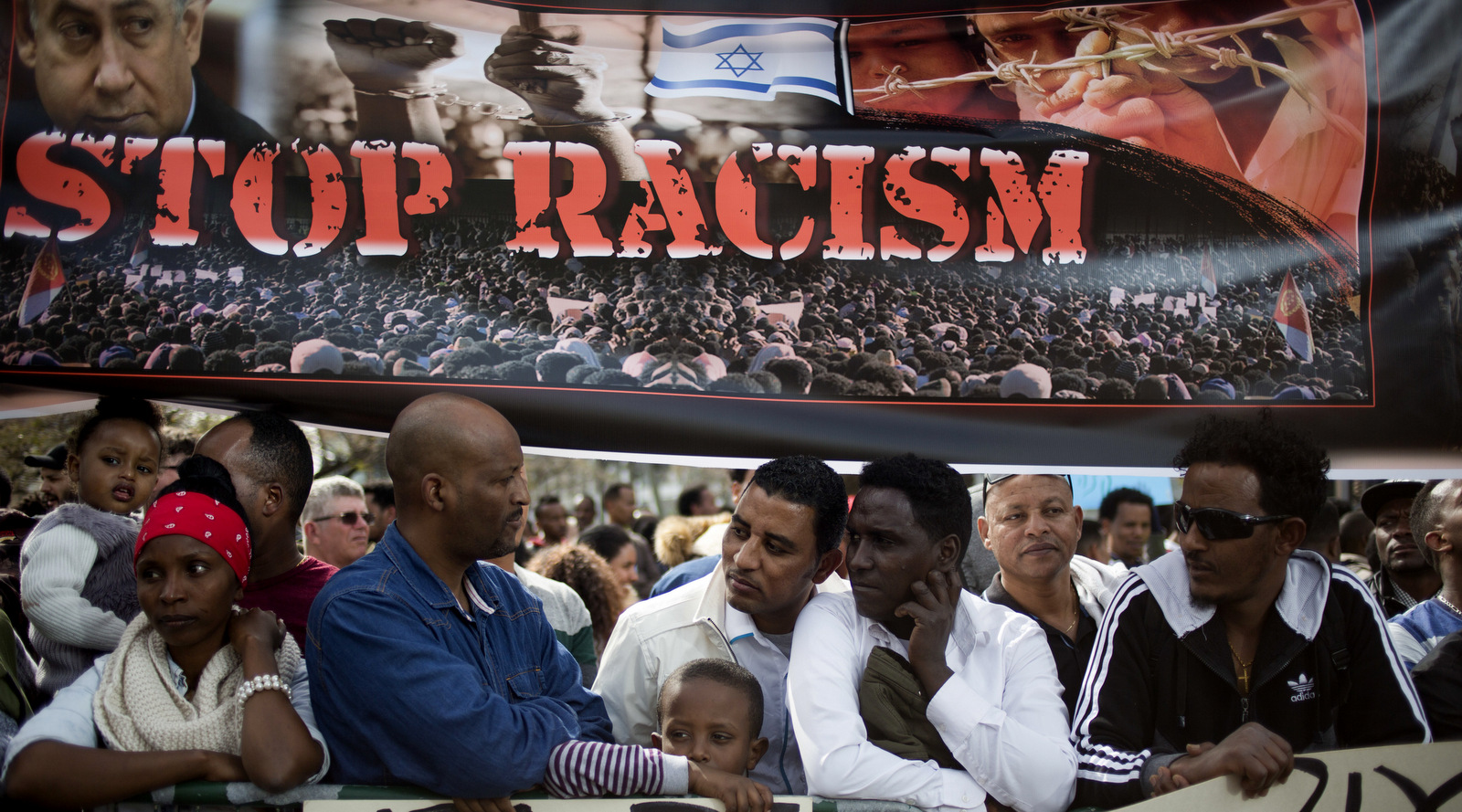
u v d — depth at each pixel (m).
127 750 2.01
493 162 2.92
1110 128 2.99
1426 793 2.15
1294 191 2.96
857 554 2.28
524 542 6.78
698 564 3.33
